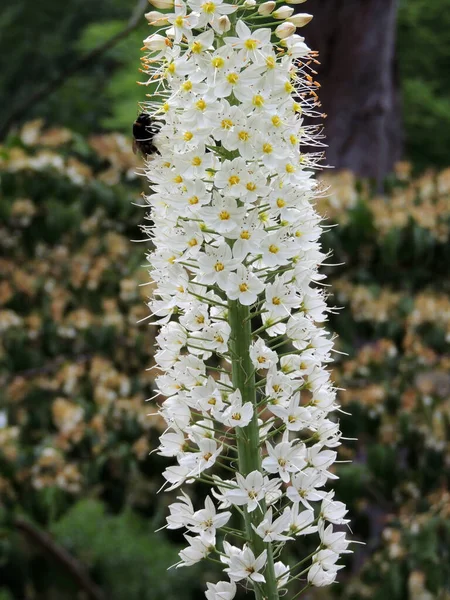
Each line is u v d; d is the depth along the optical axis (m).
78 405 1.38
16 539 1.61
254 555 0.59
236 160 0.57
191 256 0.59
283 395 0.59
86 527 1.95
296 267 0.61
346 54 1.63
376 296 1.36
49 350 1.42
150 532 1.96
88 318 1.41
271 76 0.58
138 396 1.40
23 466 1.35
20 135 1.49
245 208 0.58
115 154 1.47
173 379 0.61
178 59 0.59
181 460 0.60
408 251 1.35
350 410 1.30
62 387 1.42
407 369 1.34
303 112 0.61
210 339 0.60
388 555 1.30
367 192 1.43
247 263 0.61
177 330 0.61
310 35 1.64
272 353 0.60
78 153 1.50
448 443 1.32
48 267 1.45
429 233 1.36
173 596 1.85
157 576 1.88
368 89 1.63
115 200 1.43
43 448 1.35
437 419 1.31
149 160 0.66
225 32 0.60
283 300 0.60
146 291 1.41
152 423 1.36
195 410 0.67
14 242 1.43
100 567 1.89
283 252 0.59
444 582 1.28
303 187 0.60
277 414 0.59
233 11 0.59
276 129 0.58
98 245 1.45
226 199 0.58
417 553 1.26
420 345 1.34
